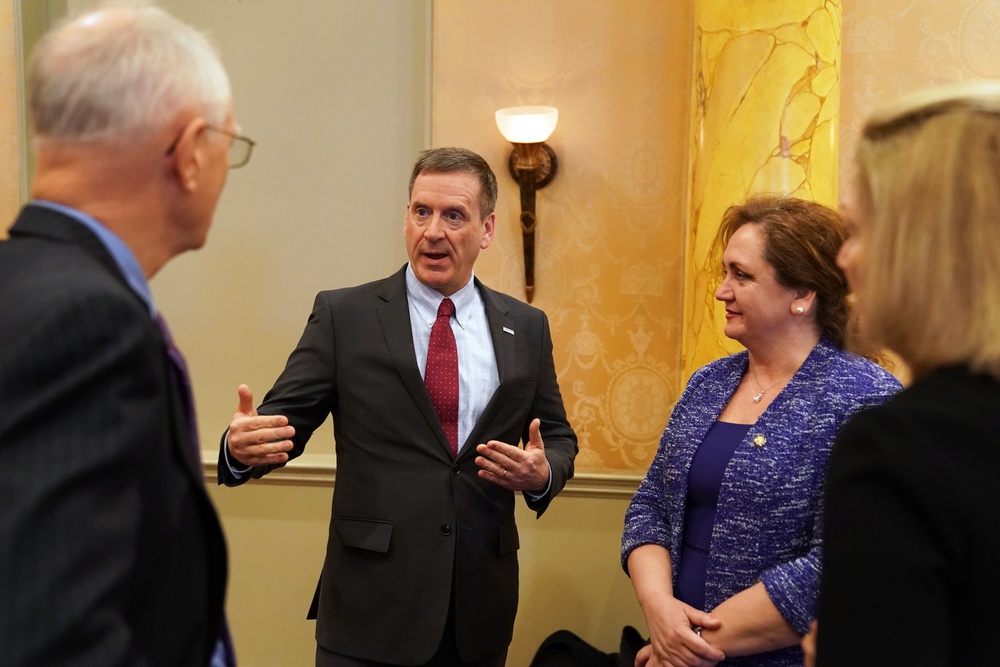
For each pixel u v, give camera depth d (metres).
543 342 2.26
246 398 1.78
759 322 1.68
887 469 0.76
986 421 0.75
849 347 1.67
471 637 1.95
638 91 2.98
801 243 1.63
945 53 2.86
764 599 1.47
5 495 0.70
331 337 2.08
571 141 2.99
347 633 1.93
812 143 2.57
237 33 3.12
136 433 0.77
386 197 3.15
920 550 0.73
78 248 0.85
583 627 3.03
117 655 0.71
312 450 3.18
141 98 0.89
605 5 2.97
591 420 3.04
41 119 0.89
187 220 0.96
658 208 3.00
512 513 2.11
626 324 3.02
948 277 0.79
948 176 0.79
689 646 1.51
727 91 2.62
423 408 2.00
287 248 3.16
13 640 0.67
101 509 0.73
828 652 0.77
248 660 3.08
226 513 3.07
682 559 1.71
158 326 0.92
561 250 3.00
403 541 1.94
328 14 3.14
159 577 0.84
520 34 2.97
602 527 3.04
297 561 3.07
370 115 3.15
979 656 0.73
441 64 2.97
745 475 1.57
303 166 3.15
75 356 0.75
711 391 1.81
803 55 2.56
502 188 2.98
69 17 0.94
